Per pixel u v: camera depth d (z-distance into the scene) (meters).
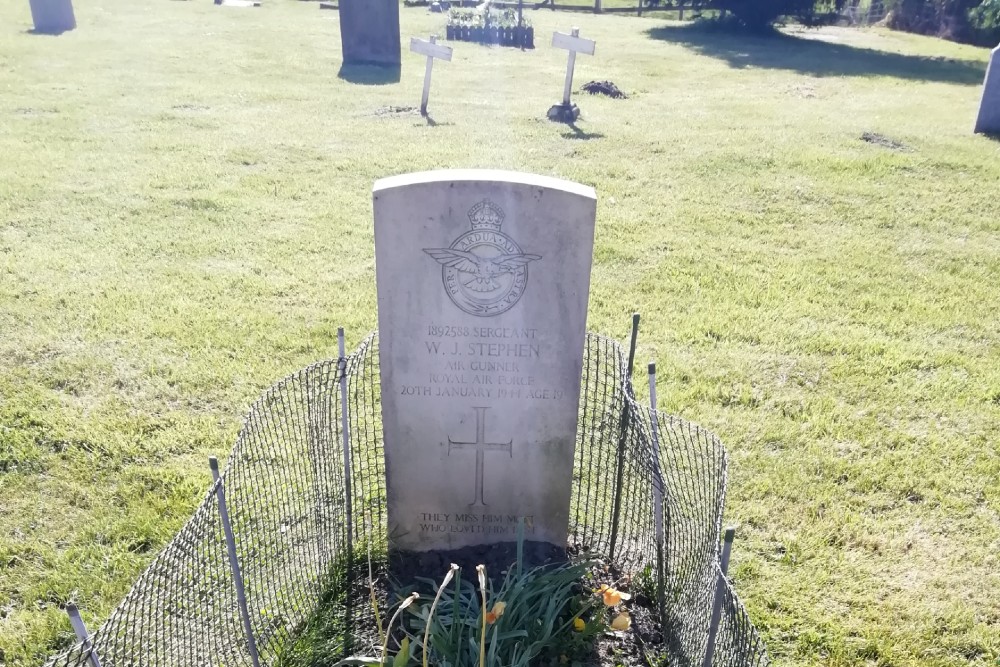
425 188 4.15
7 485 5.19
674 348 7.07
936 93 18.84
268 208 9.98
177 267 8.32
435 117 14.55
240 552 4.35
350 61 19.41
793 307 7.87
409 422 4.67
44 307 7.39
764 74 20.77
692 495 4.84
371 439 5.70
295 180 11.01
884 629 4.34
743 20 30.03
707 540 3.91
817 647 4.24
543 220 4.20
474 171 4.32
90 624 4.20
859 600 4.53
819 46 27.09
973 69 22.98
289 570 4.44
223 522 3.60
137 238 8.98
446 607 4.24
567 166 11.88
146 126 13.47
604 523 5.03
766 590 4.58
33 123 13.36
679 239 9.41
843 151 13.08
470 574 4.73
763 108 16.42
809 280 8.49
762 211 10.48
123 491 5.17
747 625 3.05
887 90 19.06
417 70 19.08
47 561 4.63
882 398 6.43
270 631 4.13
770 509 5.20
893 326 7.57
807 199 10.95
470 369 4.54
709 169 12.03
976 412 6.27
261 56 19.92
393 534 4.91
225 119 14.12
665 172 11.82
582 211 4.18
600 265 8.62
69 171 11.06
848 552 4.89
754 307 7.88
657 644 4.22
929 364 6.93
